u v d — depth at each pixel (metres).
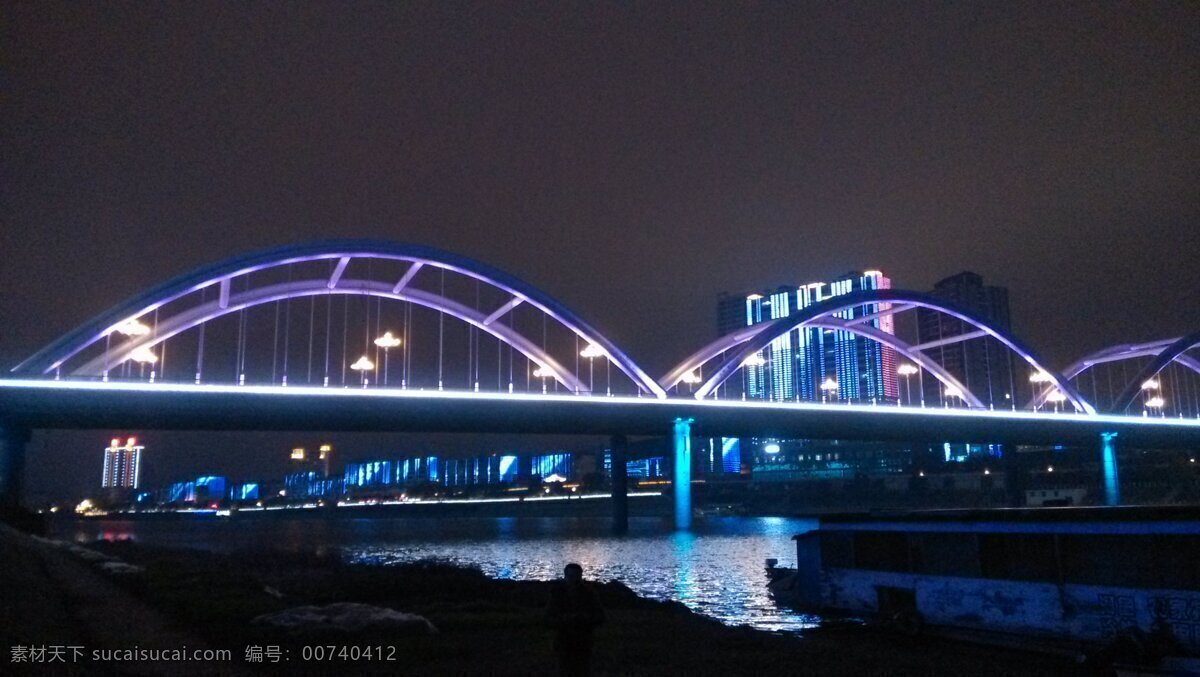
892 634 25.72
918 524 26.36
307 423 121.50
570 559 74.50
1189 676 18.73
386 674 15.97
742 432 156.50
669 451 147.38
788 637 22.81
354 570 43.91
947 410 155.25
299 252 115.06
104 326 106.62
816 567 30.92
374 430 132.25
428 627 20.45
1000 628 23.52
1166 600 20.36
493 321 133.12
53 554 38.56
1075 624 21.94
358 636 19.27
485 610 25.69
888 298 159.88
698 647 20.62
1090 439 184.75
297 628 19.06
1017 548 23.55
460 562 71.50
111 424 111.94
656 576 56.44
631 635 22.28
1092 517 21.91
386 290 126.19
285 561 50.03
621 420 135.12
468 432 140.50
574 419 130.75
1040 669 20.58
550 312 133.50
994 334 171.50
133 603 23.45
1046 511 22.92
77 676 14.41
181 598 23.36
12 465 106.00
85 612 21.52
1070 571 22.30
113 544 64.44
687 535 125.38
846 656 20.14
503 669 16.66
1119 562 21.36
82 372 107.00
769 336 146.88
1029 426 167.50
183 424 116.81
